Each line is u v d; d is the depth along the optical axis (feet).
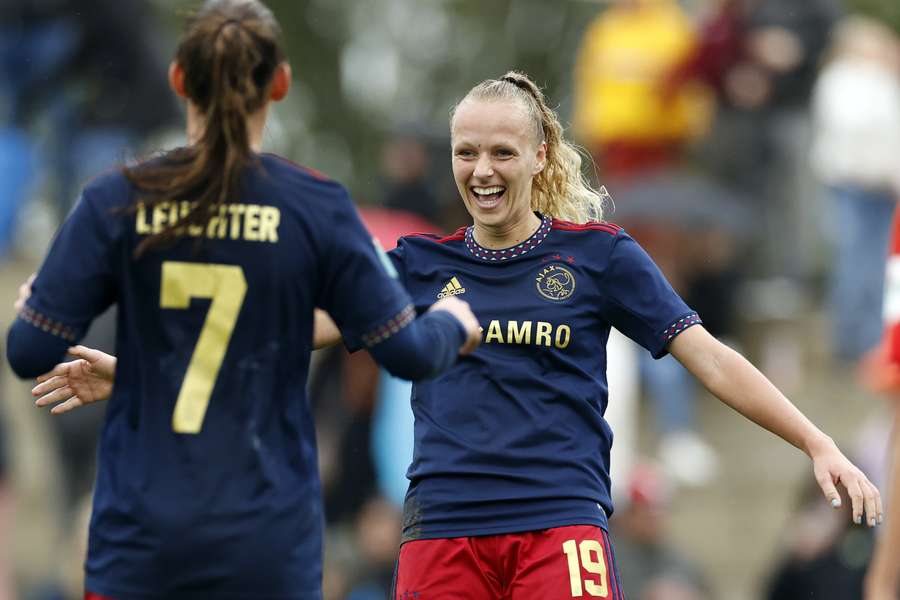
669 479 145.48
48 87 138.41
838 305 159.02
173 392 48.16
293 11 212.02
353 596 110.63
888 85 152.46
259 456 48.11
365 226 50.03
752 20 147.54
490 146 57.72
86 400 55.42
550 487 56.70
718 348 57.26
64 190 141.08
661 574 112.98
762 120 149.48
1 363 108.88
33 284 48.93
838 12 147.64
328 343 58.49
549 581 55.93
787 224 155.33
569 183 61.82
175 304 48.34
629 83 151.12
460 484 57.11
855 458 111.75
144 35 138.10
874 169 152.25
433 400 58.44
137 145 138.62
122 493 48.08
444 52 217.56
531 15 216.74
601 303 58.39
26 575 125.08
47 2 134.92
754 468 151.33
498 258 58.90
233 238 48.44
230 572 47.47
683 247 142.72
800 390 156.04
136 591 47.65
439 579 56.90
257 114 49.85
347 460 116.98
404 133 142.51
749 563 138.10
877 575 68.03
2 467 104.53
